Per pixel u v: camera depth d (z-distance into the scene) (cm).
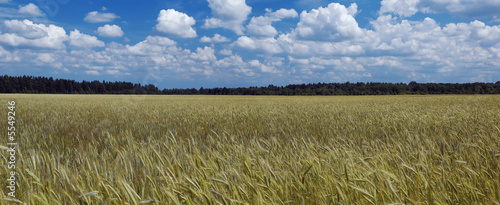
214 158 320
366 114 1188
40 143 542
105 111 1430
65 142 576
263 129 788
